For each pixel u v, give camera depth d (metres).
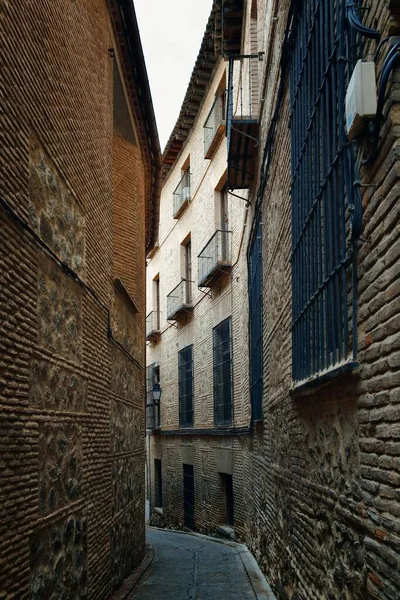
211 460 17.11
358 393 3.95
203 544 14.73
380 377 3.52
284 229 7.27
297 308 6.28
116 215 10.26
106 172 8.12
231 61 10.38
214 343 17.11
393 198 3.23
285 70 6.83
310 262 5.56
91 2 7.43
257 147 10.54
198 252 18.55
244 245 13.52
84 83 6.93
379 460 3.58
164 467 22.23
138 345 11.27
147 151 12.20
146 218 15.03
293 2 5.97
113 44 8.80
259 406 10.81
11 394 4.38
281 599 7.74
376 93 3.41
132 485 10.20
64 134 6.01
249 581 9.62
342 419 4.47
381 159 3.43
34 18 5.09
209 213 17.33
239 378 14.56
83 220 6.73
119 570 8.64
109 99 8.46
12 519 4.30
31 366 4.88
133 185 10.86
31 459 4.77
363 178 3.78
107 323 7.88
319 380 4.78
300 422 6.22
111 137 8.56
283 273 7.42
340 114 4.21
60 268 5.74
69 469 5.91
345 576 4.42
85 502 6.46
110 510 7.83
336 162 4.44
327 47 4.78
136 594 8.67
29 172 4.90
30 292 4.86
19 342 4.58
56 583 5.36
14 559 4.31
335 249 4.57
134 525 10.45
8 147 4.41
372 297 3.63
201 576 10.16
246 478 13.37
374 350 3.60
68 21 6.29
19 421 4.53
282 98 7.21
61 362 5.72
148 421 24.34
